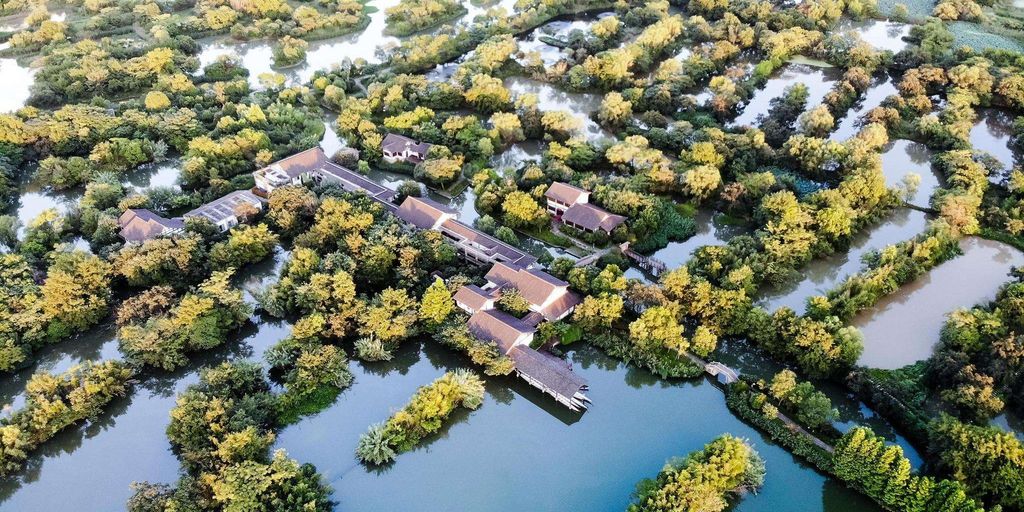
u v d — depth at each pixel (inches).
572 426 4702.3
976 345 4714.6
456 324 5118.1
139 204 6451.8
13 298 5285.4
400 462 4480.8
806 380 4845.0
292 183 6771.7
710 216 6555.1
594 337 5201.8
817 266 5930.1
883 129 7101.4
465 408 4800.7
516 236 6348.4
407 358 5241.1
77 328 5364.2
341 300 5251.0
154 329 4948.3
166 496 3951.8
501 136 7701.8
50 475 4488.2
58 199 7057.1
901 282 5565.9
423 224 6176.2
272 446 4532.5
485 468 4434.1
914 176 6441.9
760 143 7037.4
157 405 4926.2
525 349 4940.9
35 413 4503.0
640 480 4281.5
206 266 5757.9
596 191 6510.8
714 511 3816.4
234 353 5280.5
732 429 4581.7
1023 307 4835.1
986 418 4279.0
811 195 6264.8
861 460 3941.9
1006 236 6043.3
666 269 5703.7
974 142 7549.2
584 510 4136.3
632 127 7726.4
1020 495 3676.2
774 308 5497.1
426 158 7253.9
